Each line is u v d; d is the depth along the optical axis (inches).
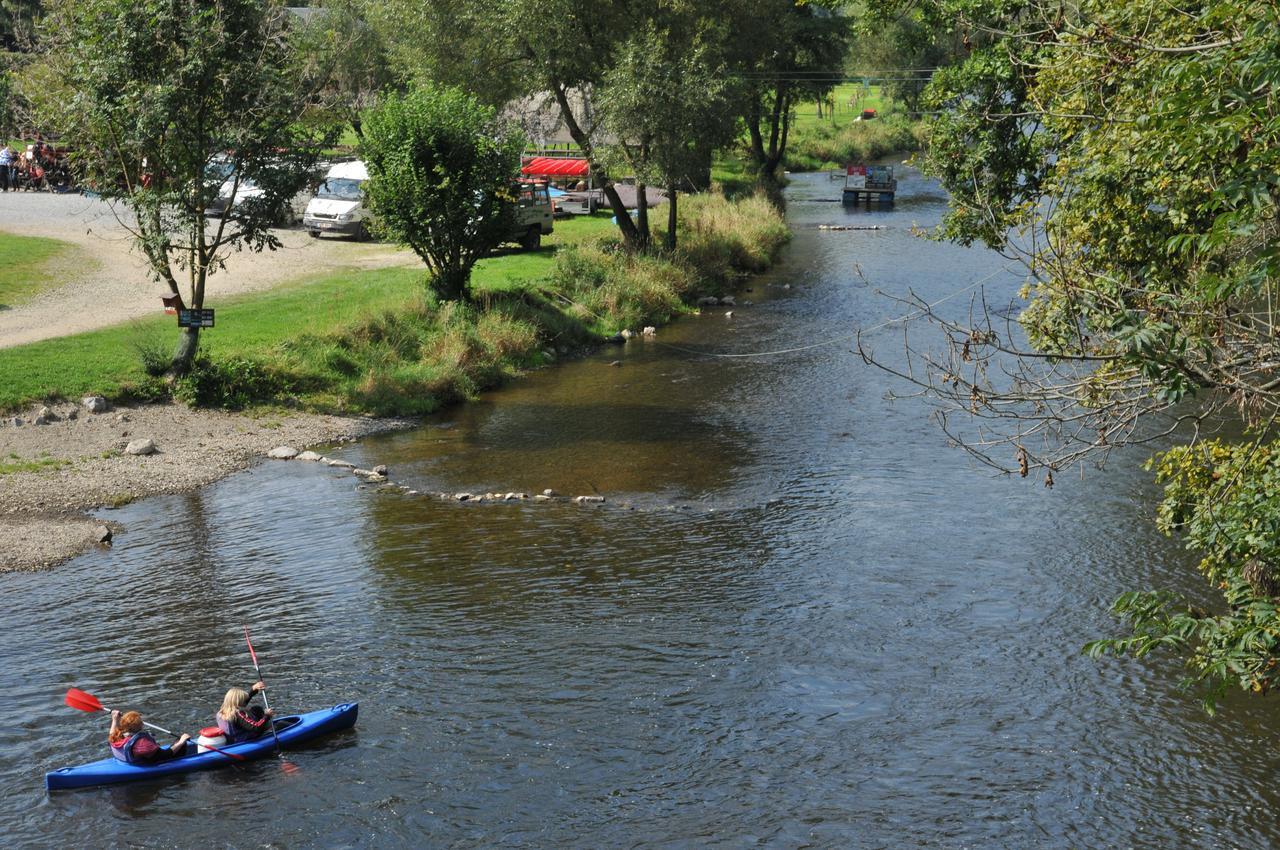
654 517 738.2
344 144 2321.6
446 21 1487.5
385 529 716.0
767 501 767.1
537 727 486.3
